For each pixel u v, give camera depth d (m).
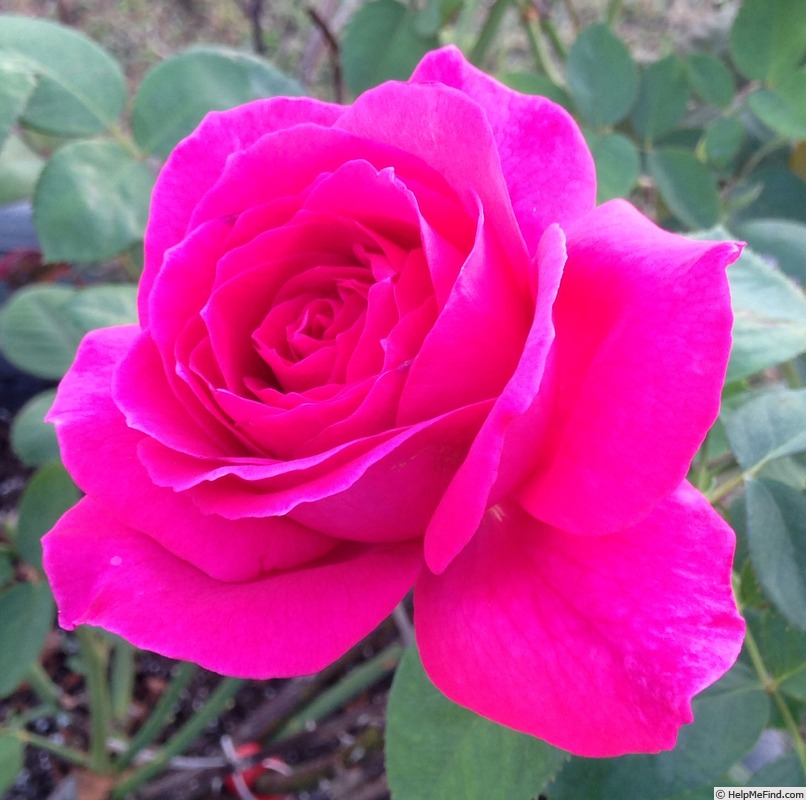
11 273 0.45
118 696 0.40
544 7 0.37
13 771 0.32
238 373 0.17
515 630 0.15
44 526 0.28
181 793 0.40
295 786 0.39
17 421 0.32
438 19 0.29
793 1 0.26
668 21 0.53
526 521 0.16
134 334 0.19
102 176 0.25
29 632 0.27
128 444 0.17
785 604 0.18
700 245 0.14
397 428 0.14
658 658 0.14
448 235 0.16
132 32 0.59
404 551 0.16
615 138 0.28
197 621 0.15
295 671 0.15
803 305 0.20
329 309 0.17
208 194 0.17
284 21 0.57
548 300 0.14
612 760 0.19
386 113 0.16
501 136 0.18
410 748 0.19
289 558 0.16
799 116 0.27
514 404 0.13
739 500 0.21
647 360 0.14
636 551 0.15
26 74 0.24
